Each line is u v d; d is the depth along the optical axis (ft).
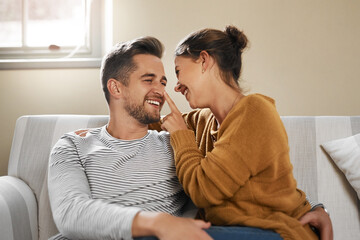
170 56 6.47
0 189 4.41
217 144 3.61
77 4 7.01
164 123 4.03
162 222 2.89
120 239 3.00
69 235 3.29
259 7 6.40
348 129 5.00
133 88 4.02
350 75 6.34
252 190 3.50
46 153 5.07
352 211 4.76
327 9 6.34
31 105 6.73
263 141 3.51
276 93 6.43
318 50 6.37
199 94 4.12
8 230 4.19
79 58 6.79
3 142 6.75
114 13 6.47
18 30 7.09
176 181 4.08
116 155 3.93
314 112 6.41
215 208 3.59
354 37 6.31
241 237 3.00
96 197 3.79
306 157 4.96
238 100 4.02
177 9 6.44
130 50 4.08
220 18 6.42
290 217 3.45
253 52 6.43
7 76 6.75
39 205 4.89
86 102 6.66
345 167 4.74
